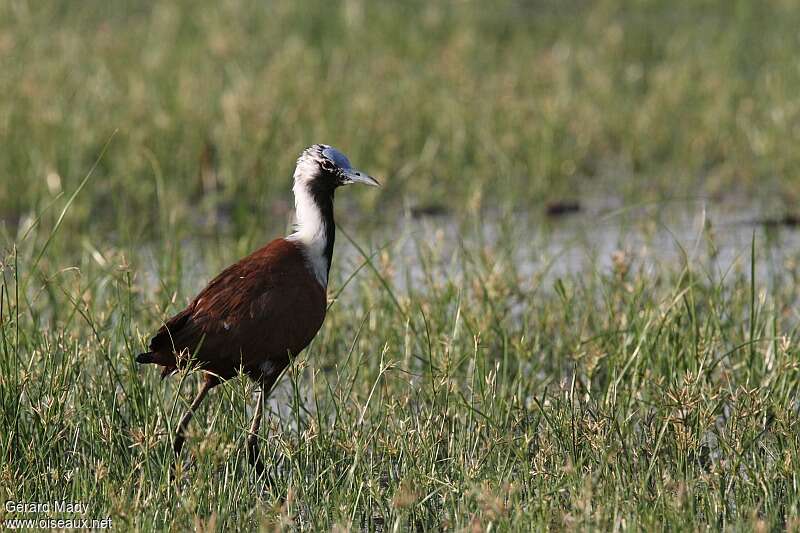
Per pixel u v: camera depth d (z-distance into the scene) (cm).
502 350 1185
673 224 1692
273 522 830
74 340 1029
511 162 1941
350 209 1780
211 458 884
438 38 2778
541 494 846
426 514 882
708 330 1139
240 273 981
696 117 2158
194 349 945
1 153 1802
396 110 2120
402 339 1199
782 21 2917
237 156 1841
